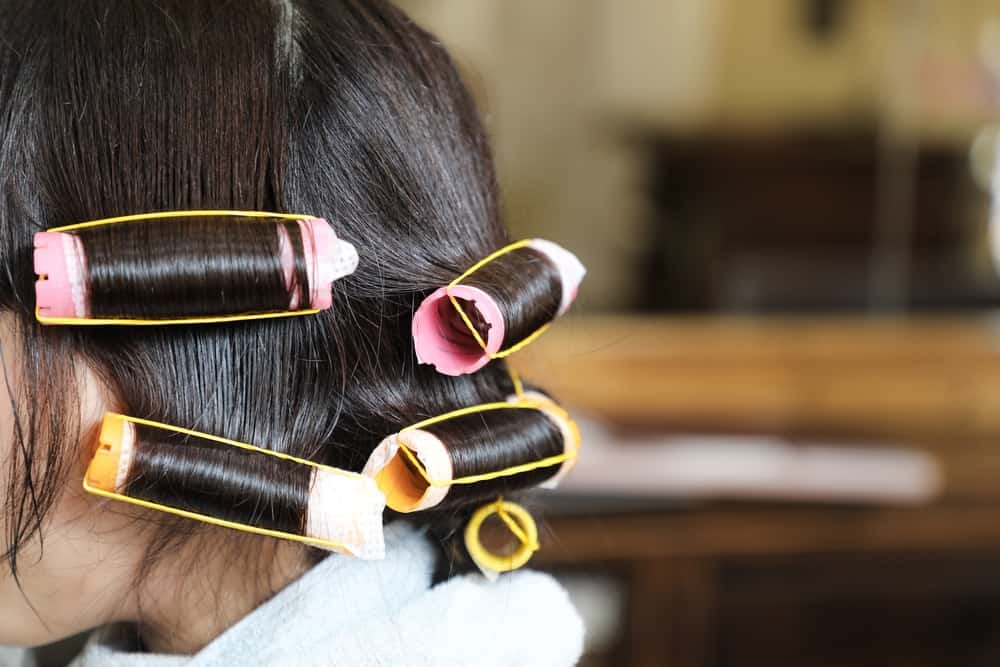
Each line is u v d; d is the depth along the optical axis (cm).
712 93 310
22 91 39
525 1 296
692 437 124
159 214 37
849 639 125
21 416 39
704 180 290
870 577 122
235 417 39
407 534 47
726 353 154
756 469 117
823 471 118
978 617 127
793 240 284
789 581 120
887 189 256
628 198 308
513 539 48
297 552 44
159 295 36
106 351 39
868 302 218
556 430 43
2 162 38
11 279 38
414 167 43
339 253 37
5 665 60
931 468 121
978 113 243
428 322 39
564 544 109
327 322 40
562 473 44
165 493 37
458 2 288
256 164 39
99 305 35
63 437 39
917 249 251
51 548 41
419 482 39
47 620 43
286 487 37
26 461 39
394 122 43
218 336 39
